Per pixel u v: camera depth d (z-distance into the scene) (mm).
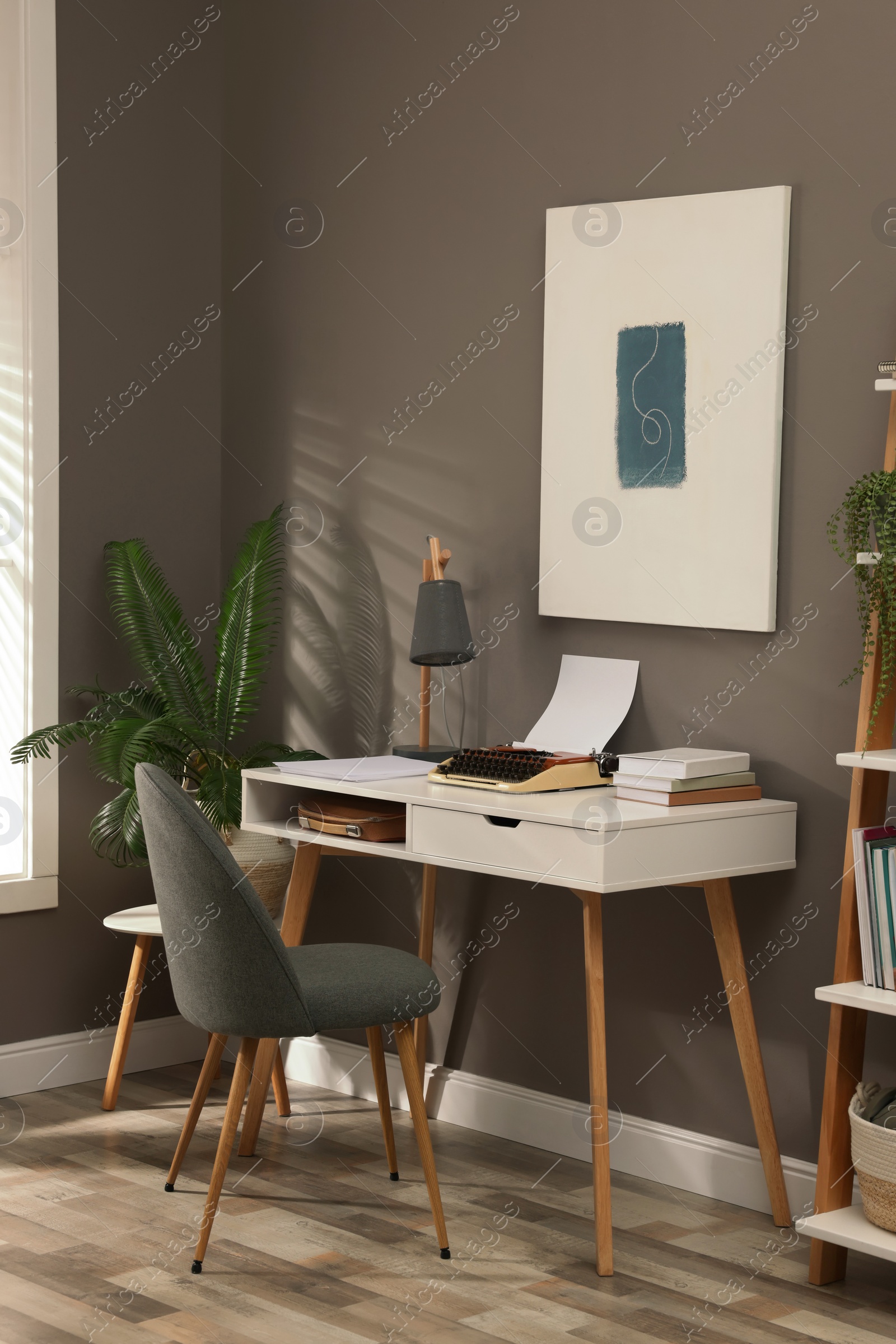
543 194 3473
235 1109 2738
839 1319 2586
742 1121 3145
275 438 4168
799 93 2996
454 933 3719
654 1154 3285
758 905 3111
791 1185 3045
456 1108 3678
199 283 4242
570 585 3418
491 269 3598
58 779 3900
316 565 4066
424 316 3762
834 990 2660
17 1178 3195
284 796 3455
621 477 3305
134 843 3516
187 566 4258
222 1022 2703
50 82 3822
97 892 4004
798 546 3033
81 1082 3941
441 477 3740
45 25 3799
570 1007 3467
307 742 4109
